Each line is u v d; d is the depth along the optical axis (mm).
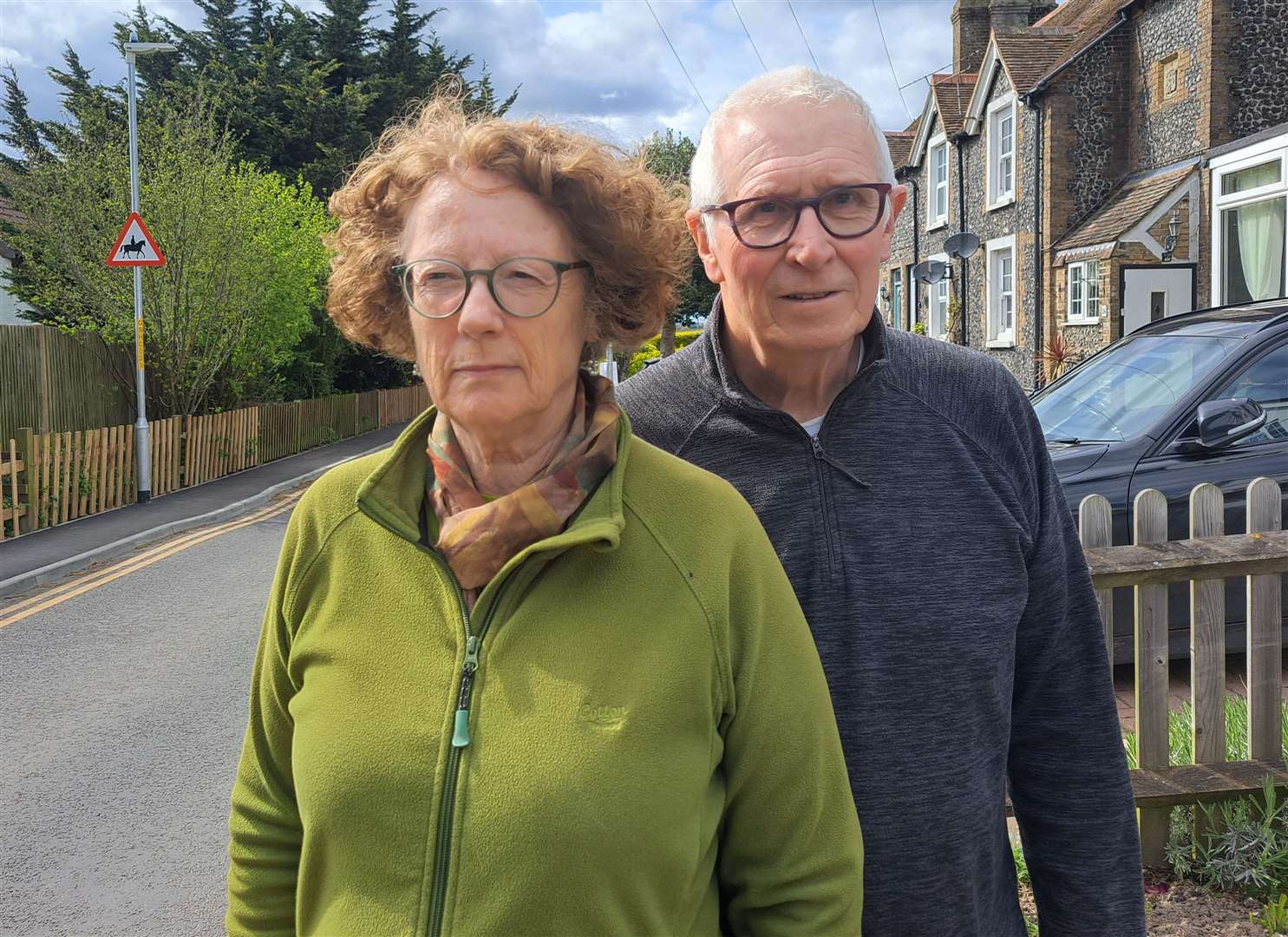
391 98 29484
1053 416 5430
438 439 1439
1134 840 1804
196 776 4316
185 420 13938
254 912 1516
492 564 1318
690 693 1287
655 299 1522
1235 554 3166
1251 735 3242
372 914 1277
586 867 1213
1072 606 1811
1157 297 15297
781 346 1639
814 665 1423
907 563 1634
